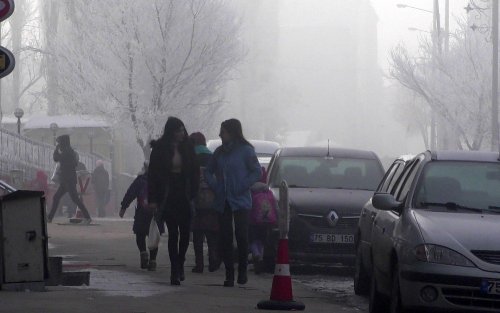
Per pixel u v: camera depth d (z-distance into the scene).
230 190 19.91
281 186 17.03
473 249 14.32
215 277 22.08
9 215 17.25
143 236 23.25
